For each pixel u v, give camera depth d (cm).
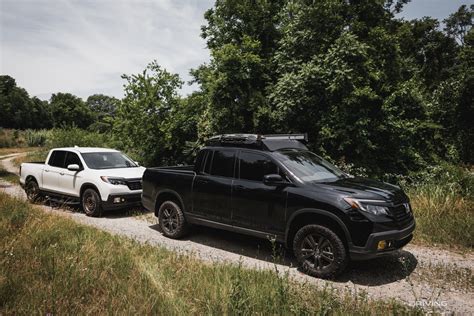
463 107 1747
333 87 1072
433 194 854
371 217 460
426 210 782
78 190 913
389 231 464
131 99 1591
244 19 1441
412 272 513
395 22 1936
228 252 608
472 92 1708
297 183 526
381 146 1223
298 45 1253
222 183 609
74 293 376
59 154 1009
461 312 393
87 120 11500
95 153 989
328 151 1165
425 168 1241
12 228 612
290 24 1288
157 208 729
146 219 857
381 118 1186
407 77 1515
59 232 605
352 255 466
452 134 1750
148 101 1551
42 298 357
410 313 362
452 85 1798
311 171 569
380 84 1234
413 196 886
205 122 1393
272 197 540
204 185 636
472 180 962
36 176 1028
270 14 1459
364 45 1127
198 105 1548
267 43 1442
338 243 471
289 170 545
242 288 371
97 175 882
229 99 1298
